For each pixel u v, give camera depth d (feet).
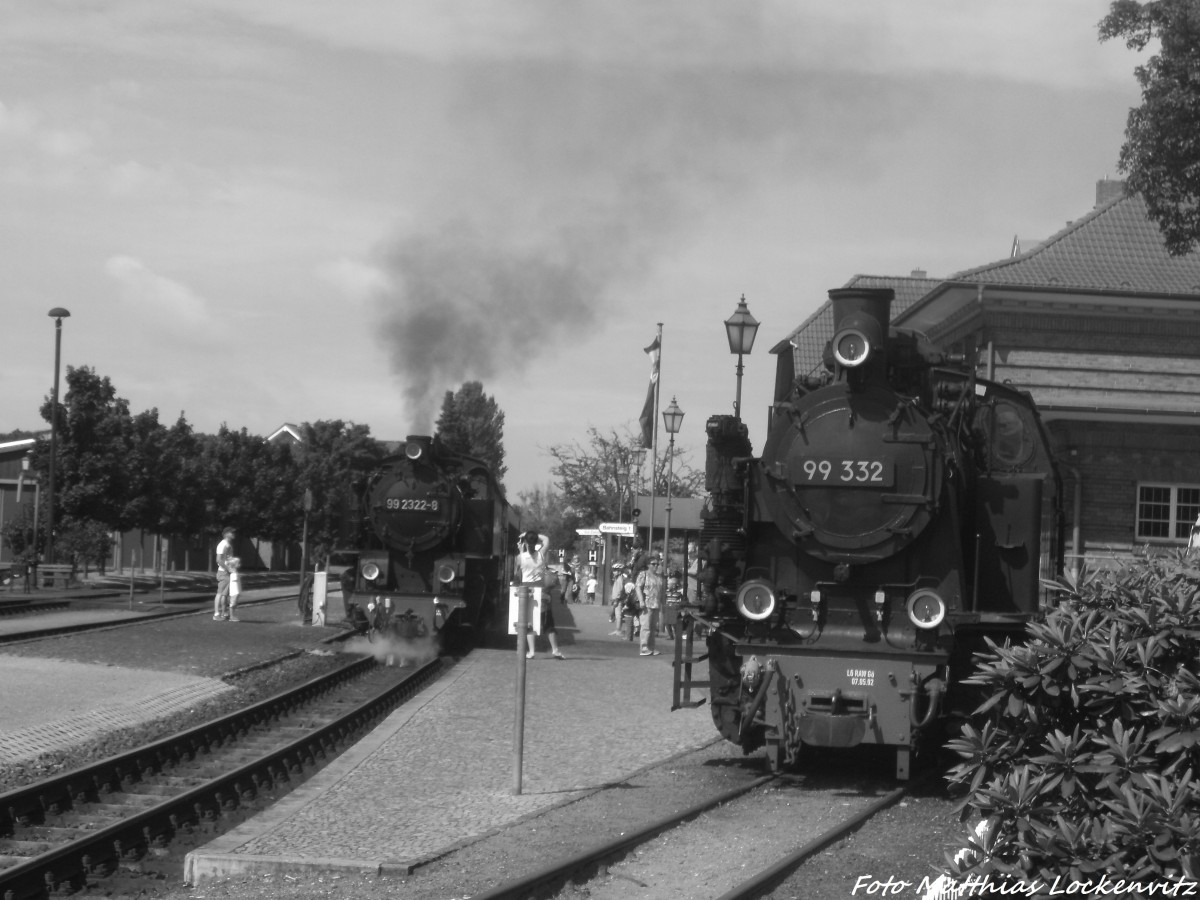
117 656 68.90
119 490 143.64
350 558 84.89
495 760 41.63
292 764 41.78
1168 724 21.58
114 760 37.01
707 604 39.88
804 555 39.52
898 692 37.04
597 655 82.58
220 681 62.49
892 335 40.14
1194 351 85.20
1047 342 85.30
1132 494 85.10
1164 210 63.82
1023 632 38.09
